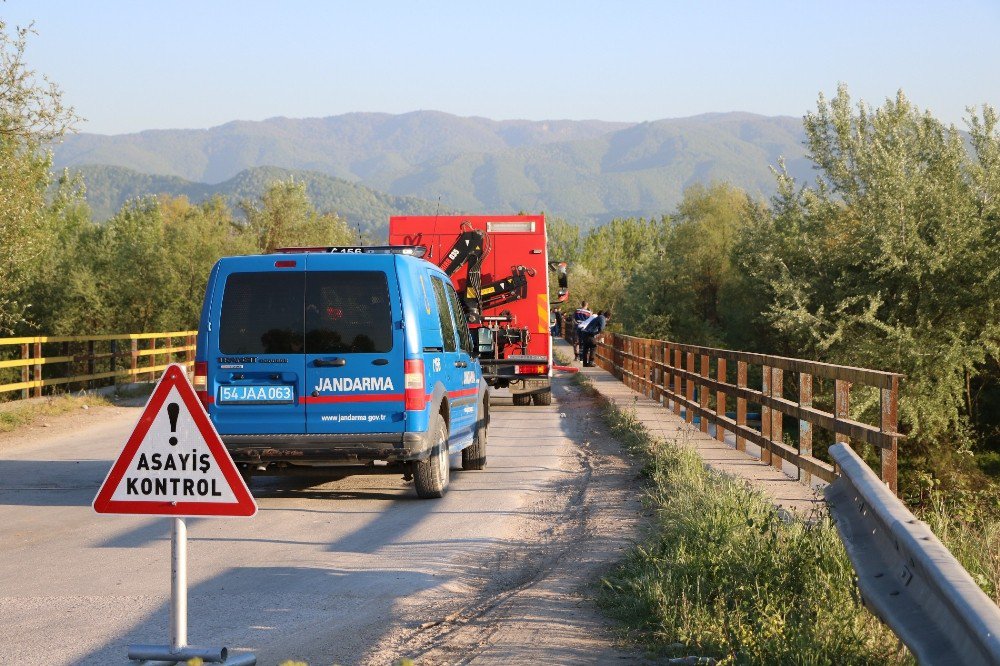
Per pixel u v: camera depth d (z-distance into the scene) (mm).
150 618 6738
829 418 10320
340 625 6578
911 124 26062
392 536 9539
